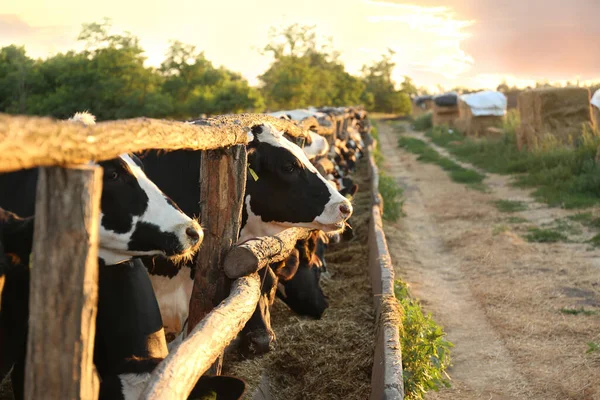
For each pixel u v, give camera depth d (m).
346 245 9.82
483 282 8.58
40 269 1.99
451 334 6.83
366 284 7.71
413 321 5.48
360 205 12.59
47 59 50.38
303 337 5.94
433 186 17.03
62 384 2.01
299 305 6.18
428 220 12.89
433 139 32.28
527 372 5.82
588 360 5.96
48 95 46.19
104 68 47.06
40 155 1.84
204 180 4.14
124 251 3.79
